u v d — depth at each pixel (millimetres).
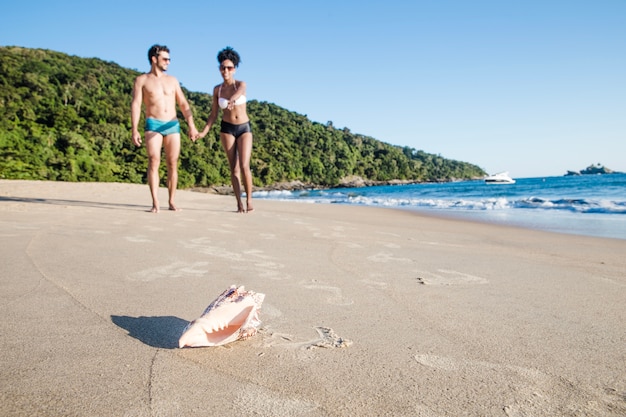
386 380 1682
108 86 131500
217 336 1997
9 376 1646
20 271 3158
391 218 8914
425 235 6109
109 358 1816
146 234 4984
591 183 40375
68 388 1564
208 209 8992
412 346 2018
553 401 1550
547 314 2520
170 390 1563
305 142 137125
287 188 113625
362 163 140625
